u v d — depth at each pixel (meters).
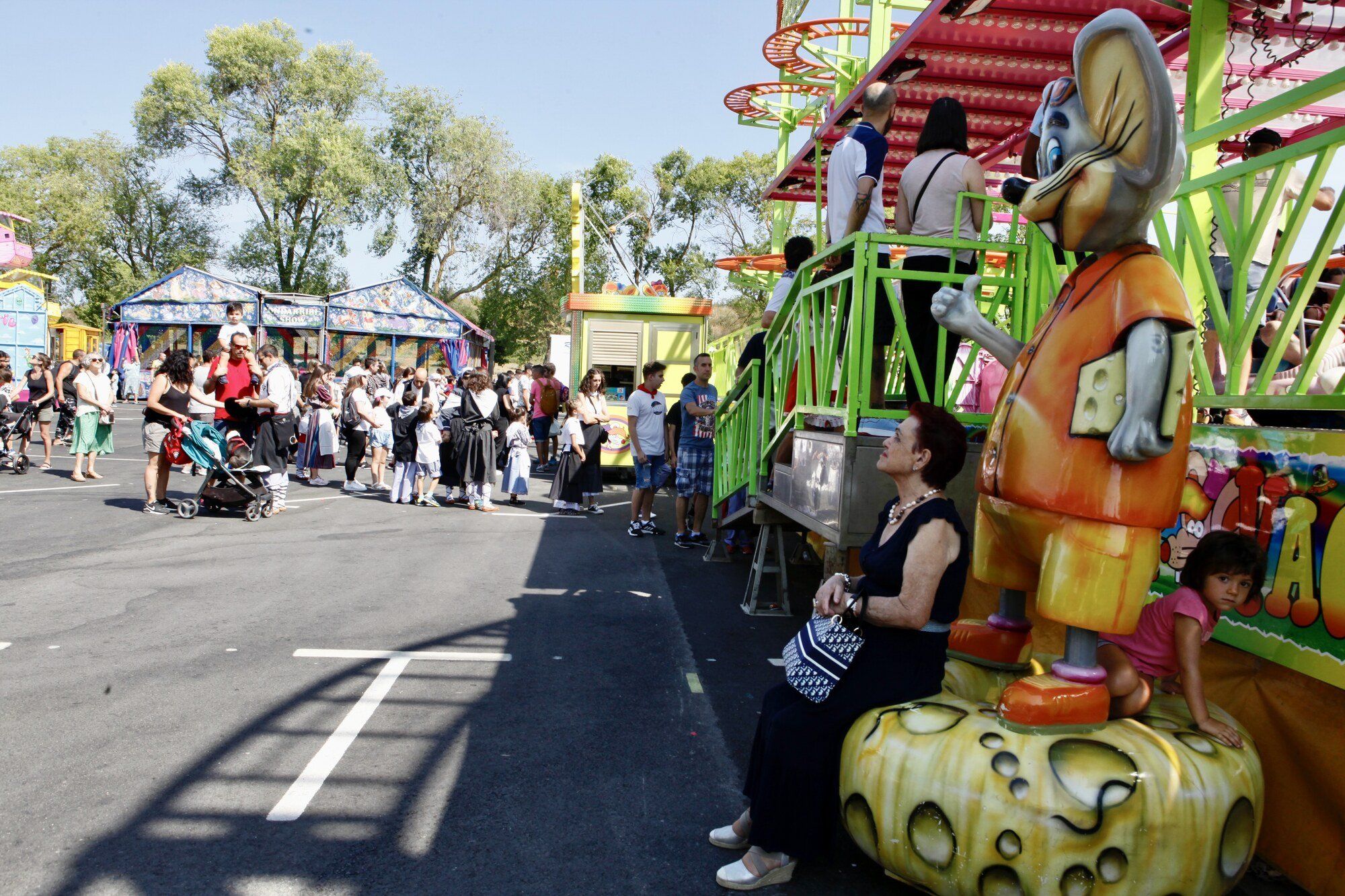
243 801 3.24
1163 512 2.47
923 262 4.45
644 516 9.57
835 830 2.89
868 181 4.57
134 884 2.69
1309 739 2.71
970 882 2.39
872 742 2.63
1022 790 2.34
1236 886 2.84
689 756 3.79
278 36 43.12
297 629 5.37
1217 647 3.08
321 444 12.75
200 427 8.91
